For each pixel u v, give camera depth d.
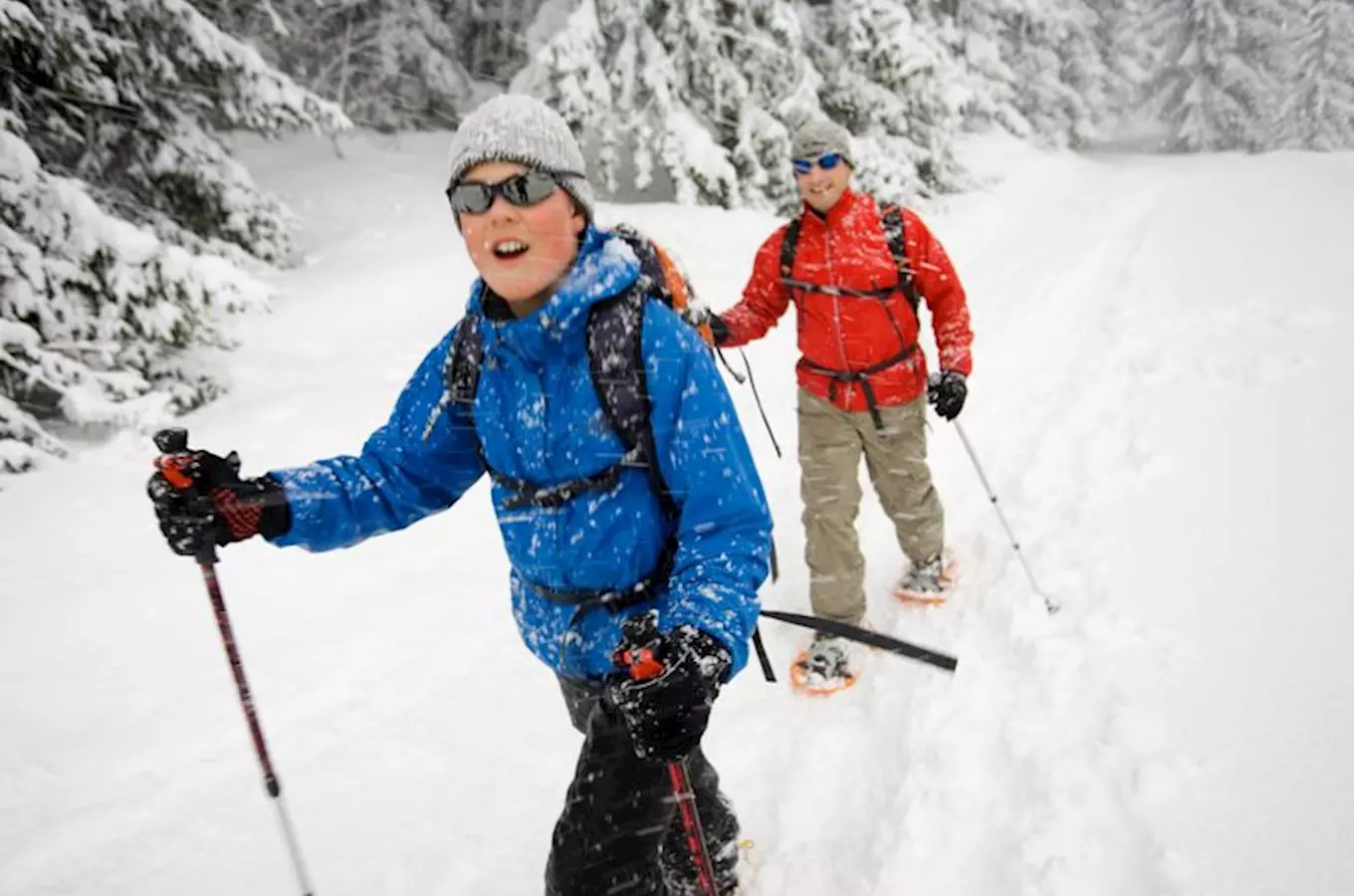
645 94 12.74
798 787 2.93
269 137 9.77
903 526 3.85
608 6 12.38
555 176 1.60
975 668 3.32
